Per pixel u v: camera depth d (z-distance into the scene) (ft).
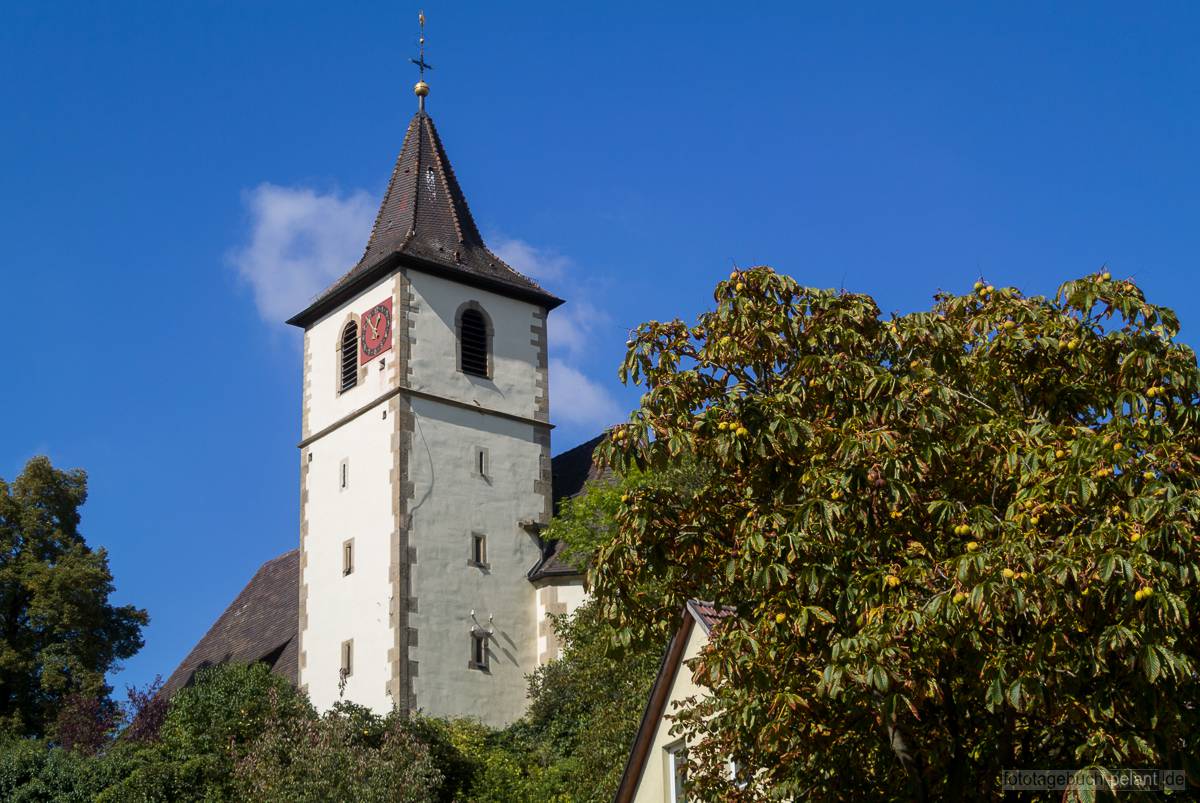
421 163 176.76
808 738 59.36
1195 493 49.93
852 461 55.77
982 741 56.44
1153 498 49.93
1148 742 51.11
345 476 164.55
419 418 161.07
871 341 62.28
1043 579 49.24
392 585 154.81
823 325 62.28
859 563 55.88
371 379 164.66
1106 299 60.49
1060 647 50.52
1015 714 54.24
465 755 139.54
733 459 58.23
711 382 62.85
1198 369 58.29
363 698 155.02
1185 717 51.26
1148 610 48.03
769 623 55.98
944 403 57.88
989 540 53.06
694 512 61.52
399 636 152.35
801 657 57.62
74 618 179.93
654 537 60.80
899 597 52.75
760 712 60.13
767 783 66.33
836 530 55.57
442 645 154.81
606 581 60.90
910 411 57.72
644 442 60.29
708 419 59.11
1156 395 57.88
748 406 58.65
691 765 69.92
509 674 157.99
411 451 159.33
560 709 147.54
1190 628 51.83
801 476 58.65
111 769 140.97
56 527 187.73
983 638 52.29
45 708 178.50
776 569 55.31
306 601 165.07
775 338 62.08
